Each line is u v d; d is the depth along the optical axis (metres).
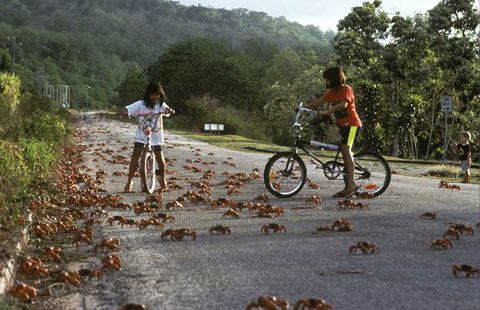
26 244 6.19
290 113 64.88
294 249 5.82
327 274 4.83
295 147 10.23
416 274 4.82
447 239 5.97
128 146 29.84
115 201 8.98
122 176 14.55
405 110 50.00
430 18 52.56
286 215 8.09
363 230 6.91
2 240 5.81
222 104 77.19
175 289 4.47
